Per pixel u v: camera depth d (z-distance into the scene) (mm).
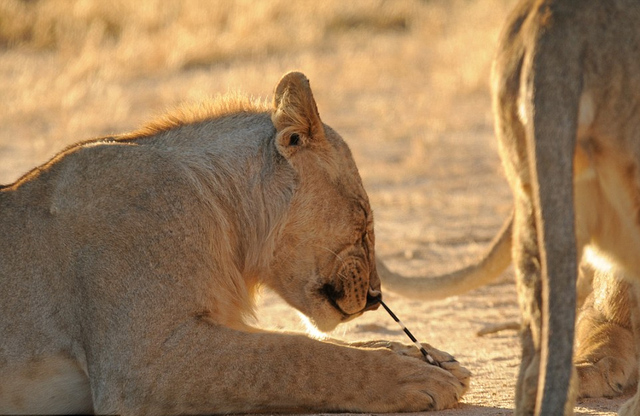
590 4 6738
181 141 9625
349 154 9859
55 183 9289
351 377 8695
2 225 9195
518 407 6824
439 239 17875
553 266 6410
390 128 27906
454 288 10844
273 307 13766
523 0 7352
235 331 8750
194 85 32625
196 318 8797
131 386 8602
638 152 6637
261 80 33062
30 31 39938
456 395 8914
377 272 10555
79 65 34438
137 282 8758
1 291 9016
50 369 9000
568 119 6531
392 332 12383
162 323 8695
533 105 6625
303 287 9695
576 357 9625
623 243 7105
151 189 9062
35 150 25281
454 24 43031
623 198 6793
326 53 39406
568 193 6465
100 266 8828
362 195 9828
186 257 8906
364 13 45031
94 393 8766
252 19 41875
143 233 8875
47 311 8969
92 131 27188
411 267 16094
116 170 9188
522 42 7000
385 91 33156
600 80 6645
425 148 25203
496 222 19031
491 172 23328
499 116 7184
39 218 9156
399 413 8695
